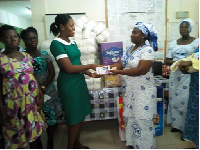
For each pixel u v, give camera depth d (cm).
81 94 158
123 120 194
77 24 201
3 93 124
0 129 140
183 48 197
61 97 155
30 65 135
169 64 215
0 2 271
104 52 200
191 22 194
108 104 211
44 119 158
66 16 142
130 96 157
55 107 186
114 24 247
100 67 150
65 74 151
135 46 156
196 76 154
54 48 142
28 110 129
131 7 245
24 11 342
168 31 259
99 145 195
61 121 208
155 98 157
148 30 143
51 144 187
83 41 194
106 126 243
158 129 209
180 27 200
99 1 242
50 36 237
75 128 161
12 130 131
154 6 249
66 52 145
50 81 172
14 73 121
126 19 247
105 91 208
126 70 145
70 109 153
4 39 122
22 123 128
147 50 142
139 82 150
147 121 156
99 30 205
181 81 194
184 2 253
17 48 136
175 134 213
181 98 198
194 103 160
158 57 266
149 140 161
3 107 123
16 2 274
